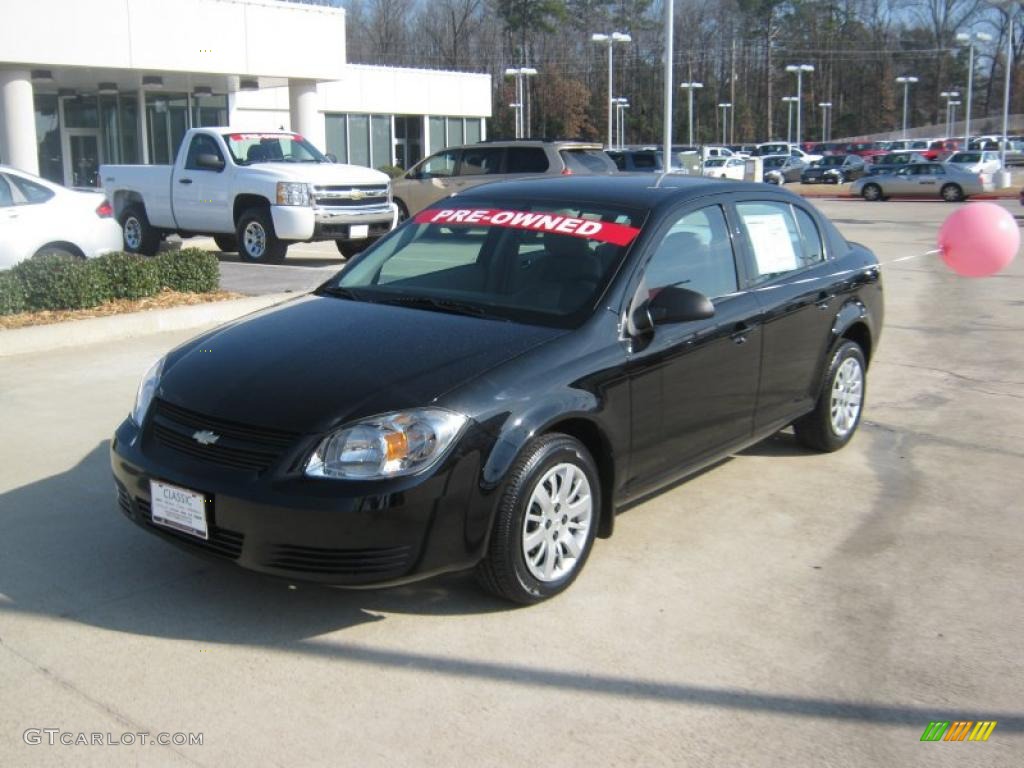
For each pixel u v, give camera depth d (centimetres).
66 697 365
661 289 502
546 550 438
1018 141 6488
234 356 455
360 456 391
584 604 446
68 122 2647
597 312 471
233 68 2214
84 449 637
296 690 372
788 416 609
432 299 507
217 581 460
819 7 10762
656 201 532
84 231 1128
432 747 340
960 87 10744
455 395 409
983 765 338
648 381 480
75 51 1952
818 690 381
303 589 454
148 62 2061
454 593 454
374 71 3522
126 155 2623
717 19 10400
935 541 525
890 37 10731
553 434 437
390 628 420
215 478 402
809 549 512
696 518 552
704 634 421
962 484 612
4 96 1939
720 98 10481
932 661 404
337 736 345
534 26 8862
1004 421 746
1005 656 409
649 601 450
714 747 344
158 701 363
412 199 2133
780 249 607
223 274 1370
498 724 354
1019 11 9631
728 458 657
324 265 1531
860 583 474
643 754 338
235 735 344
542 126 8431
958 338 1050
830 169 5072
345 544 387
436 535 399
